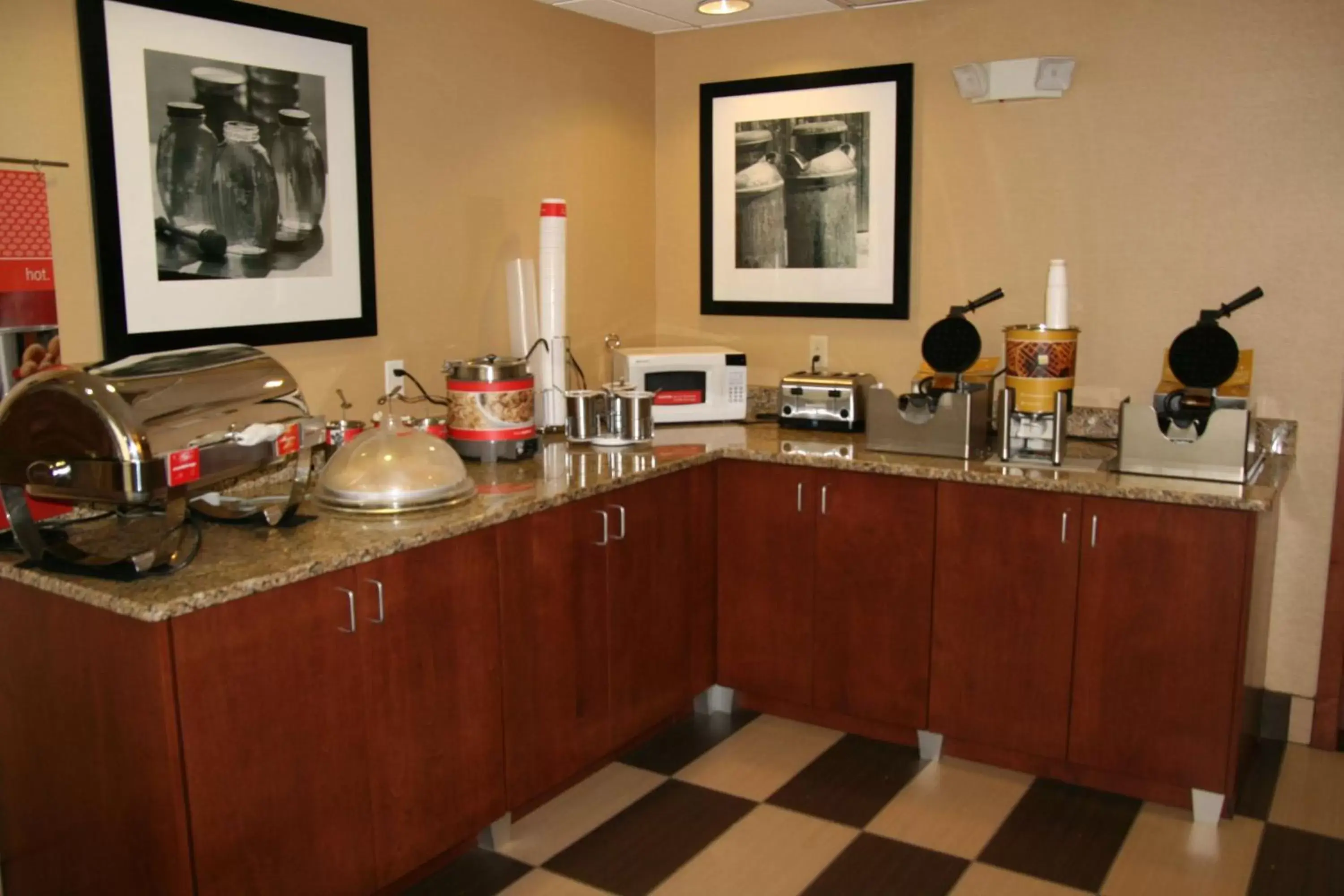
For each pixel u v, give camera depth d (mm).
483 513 2512
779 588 3354
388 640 2305
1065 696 2945
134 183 2494
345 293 3012
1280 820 2838
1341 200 3033
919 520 3086
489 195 3436
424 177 3217
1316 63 3020
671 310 4227
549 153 3654
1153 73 3242
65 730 2104
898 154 3648
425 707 2414
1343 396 3100
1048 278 3078
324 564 2121
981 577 3014
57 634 2066
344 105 2951
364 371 3104
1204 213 3219
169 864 1970
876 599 3191
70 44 2361
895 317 3744
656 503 3115
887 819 2855
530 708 2719
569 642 2826
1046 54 3391
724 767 3154
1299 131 3062
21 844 2289
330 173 2936
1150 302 3332
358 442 2609
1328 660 3215
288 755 2119
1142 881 2566
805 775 3102
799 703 3391
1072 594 2889
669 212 4172
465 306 3396
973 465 3051
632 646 3076
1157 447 2883
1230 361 2846
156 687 1898
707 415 3791
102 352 2479
